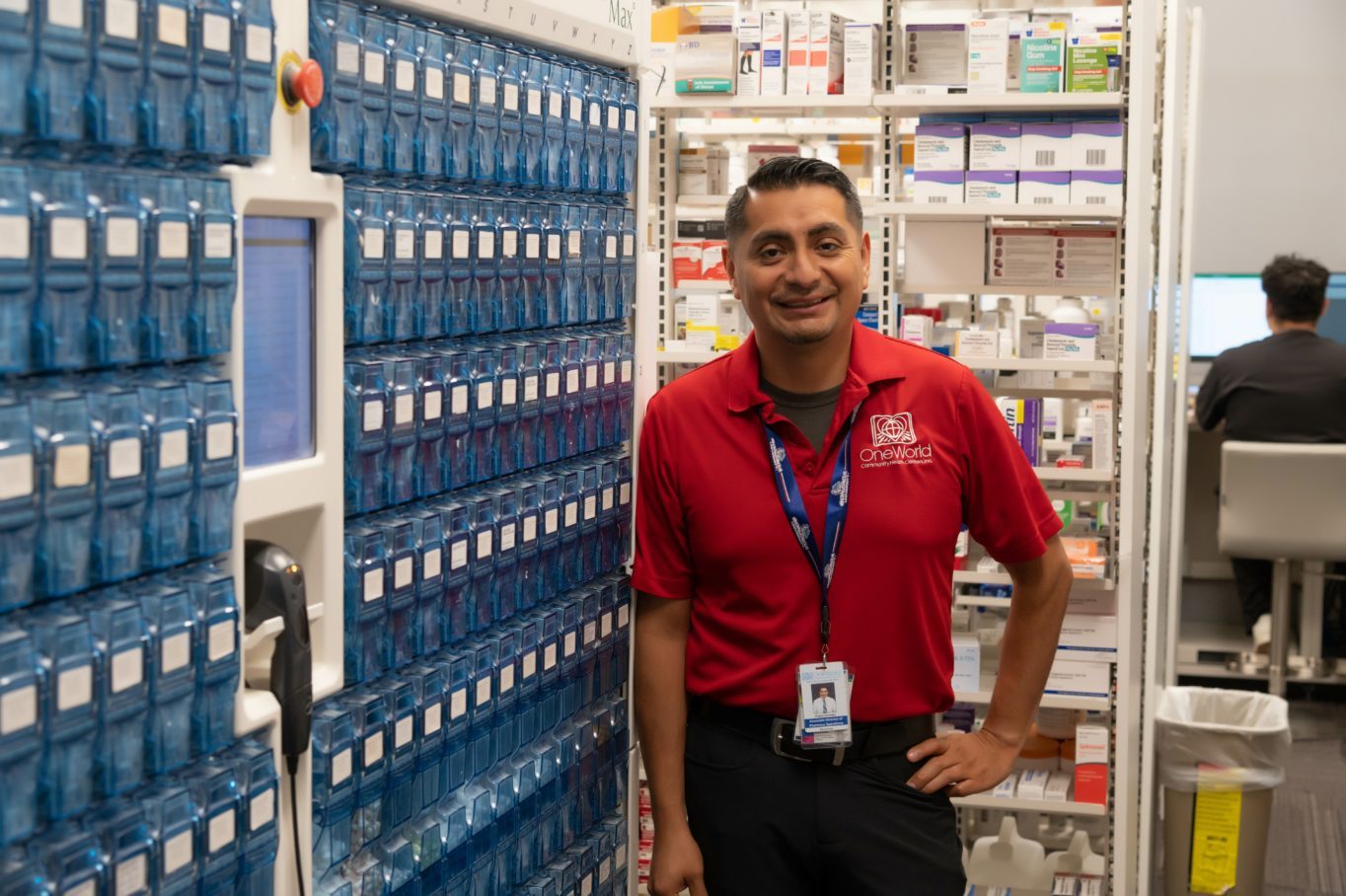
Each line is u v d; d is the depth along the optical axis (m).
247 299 1.55
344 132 1.66
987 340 3.72
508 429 2.05
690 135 4.66
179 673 1.41
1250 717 4.14
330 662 1.69
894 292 3.86
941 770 2.26
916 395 2.25
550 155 2.09
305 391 1.65
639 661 2.39
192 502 1.43
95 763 1.33
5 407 1.22
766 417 2.24
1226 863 3.90
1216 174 7.18
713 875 2.31
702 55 3.77
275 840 1.57
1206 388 6.04
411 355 1.83
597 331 2.32
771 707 2.24
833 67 3.75
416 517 1.85
